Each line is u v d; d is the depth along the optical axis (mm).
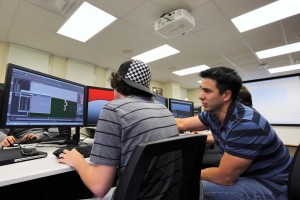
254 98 3615
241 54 4500
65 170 713
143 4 2568
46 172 663
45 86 1063
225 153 948
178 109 2508
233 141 924
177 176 583
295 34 3465
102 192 618
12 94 874
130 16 2867
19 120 905
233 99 1072
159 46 4012
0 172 640
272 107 3422
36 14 2836
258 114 991
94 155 626
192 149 593
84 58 4785
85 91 1406
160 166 521
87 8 2688
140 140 624
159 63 5164
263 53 4438
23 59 3996
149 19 2949
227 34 3461
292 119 3230
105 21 3037
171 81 7445
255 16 2898
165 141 456
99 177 617
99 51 4316
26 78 947
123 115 640
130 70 771
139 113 660
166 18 2693
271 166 962
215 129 1202
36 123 998
